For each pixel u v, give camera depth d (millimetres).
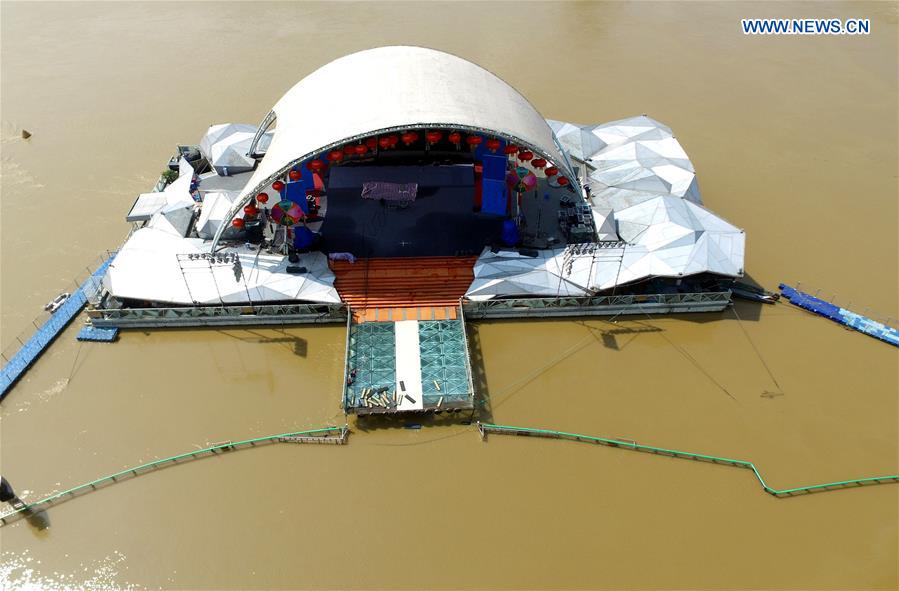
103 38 87250
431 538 31016
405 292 42375
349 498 32656
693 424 36438
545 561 30188
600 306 42219
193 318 40844
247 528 31391
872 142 64312
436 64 46344
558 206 49125
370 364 38000
